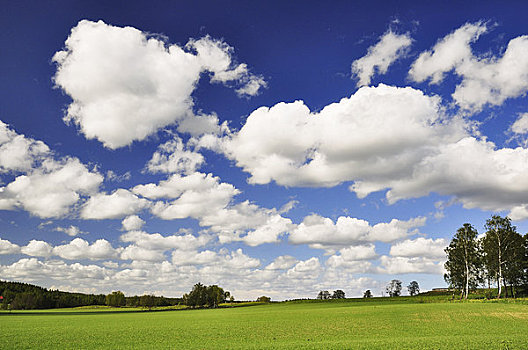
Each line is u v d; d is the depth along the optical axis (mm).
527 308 72062
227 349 33125
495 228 100062
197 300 186000
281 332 49188
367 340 38250
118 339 43031
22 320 82000
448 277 109000
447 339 37062
